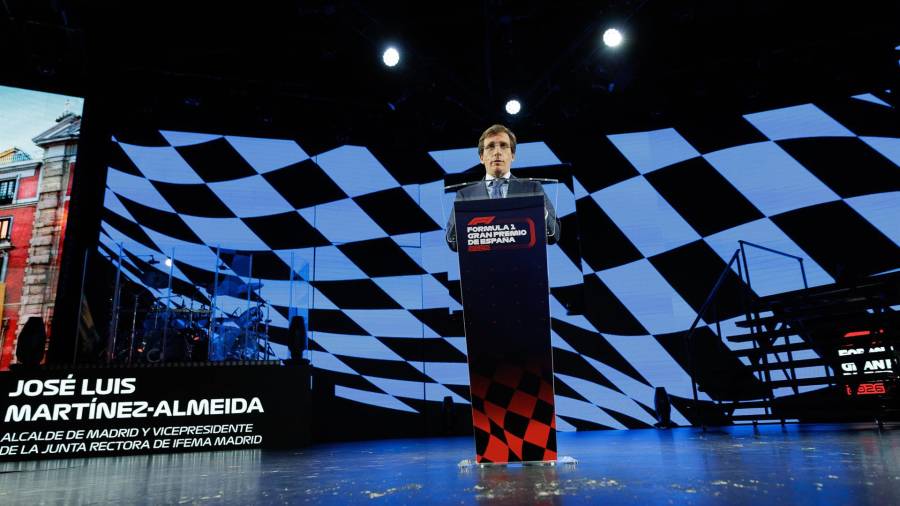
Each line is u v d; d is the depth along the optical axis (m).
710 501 0.87
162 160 5.88
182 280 4.25
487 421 1.58
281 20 5.24
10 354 4.45
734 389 3.96
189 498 1.14
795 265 5.19
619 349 5.53
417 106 6.06
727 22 5.35
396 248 6.03
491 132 1.89
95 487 1.46
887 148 5.16
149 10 5.06
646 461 1.58
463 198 1.83
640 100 6.07
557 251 5.92
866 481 1.02
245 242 5.86
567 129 6.35
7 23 4.79
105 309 4.16
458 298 5.84
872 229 5.01
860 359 3.80
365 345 5.62
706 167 5.80
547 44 5.58
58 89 5.22
